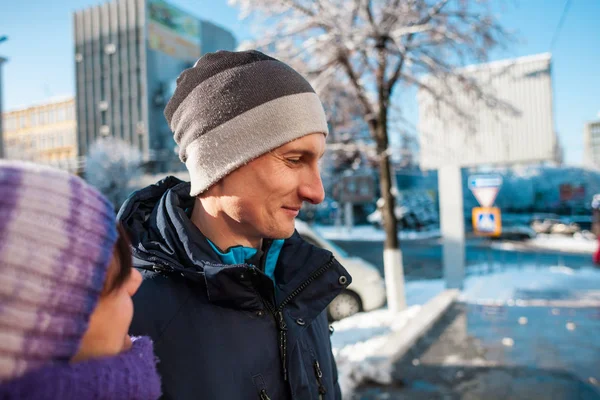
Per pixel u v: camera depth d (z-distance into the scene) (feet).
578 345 16.75
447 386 12.95
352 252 57.31
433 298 25.03
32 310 1.38
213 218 3.26
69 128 202.80
